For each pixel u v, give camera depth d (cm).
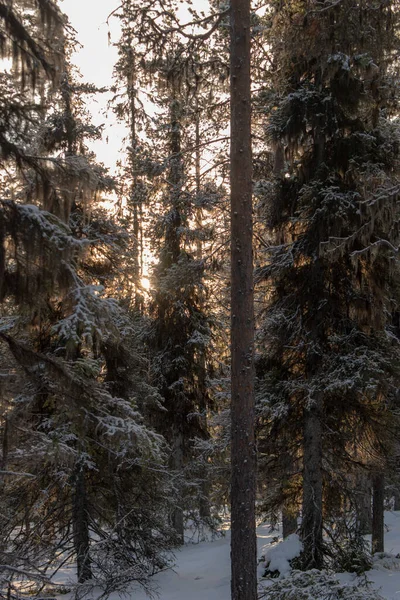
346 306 1227
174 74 1195
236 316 952
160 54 1109
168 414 1953
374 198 1072
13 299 665
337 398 1239
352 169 1167
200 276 1476
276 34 1246
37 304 627
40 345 1265
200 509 2072
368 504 1939
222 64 1277
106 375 1402
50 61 641
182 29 1032
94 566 1325
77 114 1418
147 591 1216
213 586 1313
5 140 609
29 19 631
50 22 618
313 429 1227
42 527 1290
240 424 934
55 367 708
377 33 1109
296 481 1325
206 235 1564
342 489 1275
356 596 875
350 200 1139
